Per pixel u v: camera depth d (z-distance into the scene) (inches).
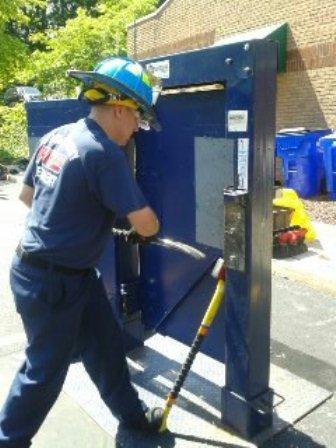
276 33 375.6
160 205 112.3
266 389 98.4
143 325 129.5
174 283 114.4
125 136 84.5
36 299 79.2
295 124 387.2
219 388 114.5
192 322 112.4
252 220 87.3
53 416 105.1
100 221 80.0
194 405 108.2
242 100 84.7
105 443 97.2
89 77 79.7
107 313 94.7
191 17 482.0
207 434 99.0
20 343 139.8
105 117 81.0
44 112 132.5
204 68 90.0
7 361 128.6
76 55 616.4
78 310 82.5
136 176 116.4
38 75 634.8
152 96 84.7
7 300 173.5
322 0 346.3
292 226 206.4
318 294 175.3
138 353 129.6
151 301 123.9
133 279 125.8
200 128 97.3
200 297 108.7
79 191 75.9
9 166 467.2
